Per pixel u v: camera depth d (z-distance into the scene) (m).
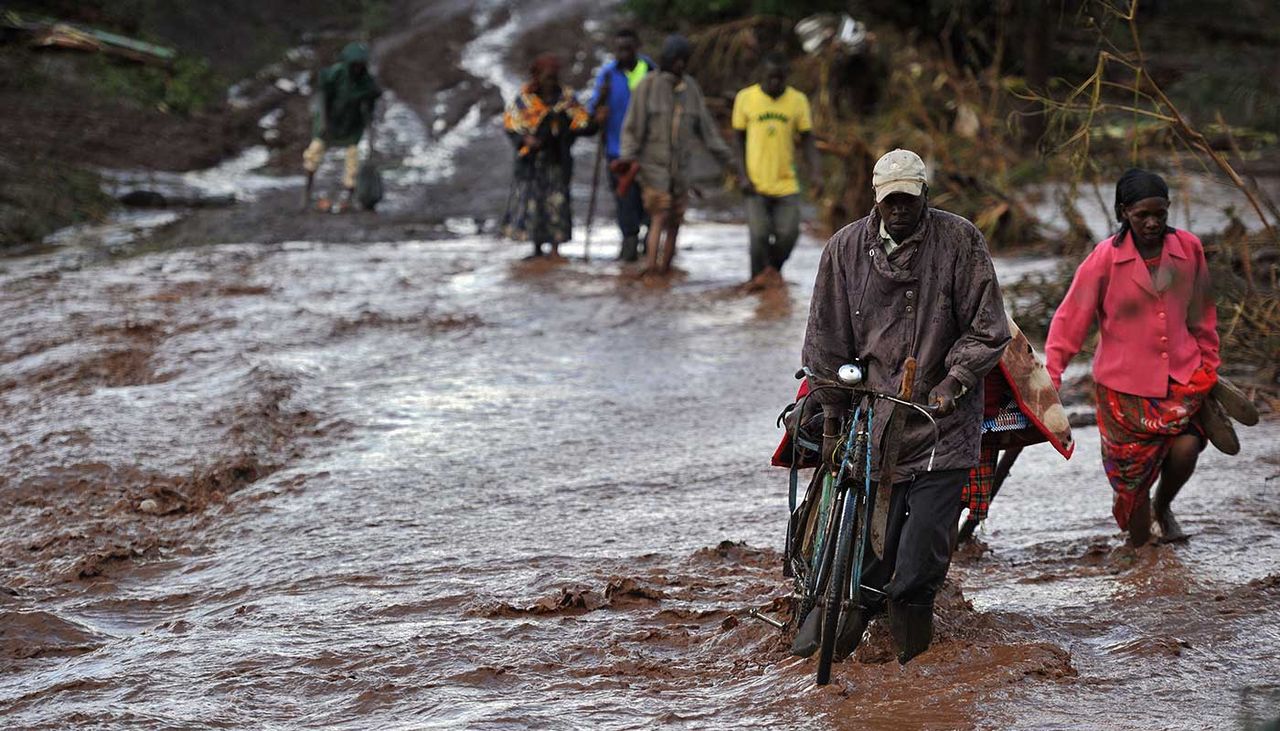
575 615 13.78
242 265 37.31
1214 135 54.16
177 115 62.56
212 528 17.34
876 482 11.77
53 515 17.94
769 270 33.28
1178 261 15.02
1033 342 27.22
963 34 60.53
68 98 59.44
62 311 30.77
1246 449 19.95
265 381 23.73
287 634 13.28
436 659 12.50
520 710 11.24
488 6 92.75
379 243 41.66
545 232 37.19
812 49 58.72
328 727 11.07
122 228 45.03
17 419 22.12
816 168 33.03
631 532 16.62
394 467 19.61
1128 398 15.21
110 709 11.33
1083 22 23.00
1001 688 11.40
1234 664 12.12
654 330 28.92
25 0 66.94
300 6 88.00
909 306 11.72
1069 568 15.23
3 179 46.31
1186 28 83.81
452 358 26.50
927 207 11.78
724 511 17.45
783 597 13.48
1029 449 20.64
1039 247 39.94
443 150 61.16
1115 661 12.24
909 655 11.94
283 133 63.41
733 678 11.98
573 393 23.84
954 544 12.28
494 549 16.05
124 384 24.89
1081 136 23.30
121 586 15.55
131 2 71.12
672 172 33.88
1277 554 15.34
